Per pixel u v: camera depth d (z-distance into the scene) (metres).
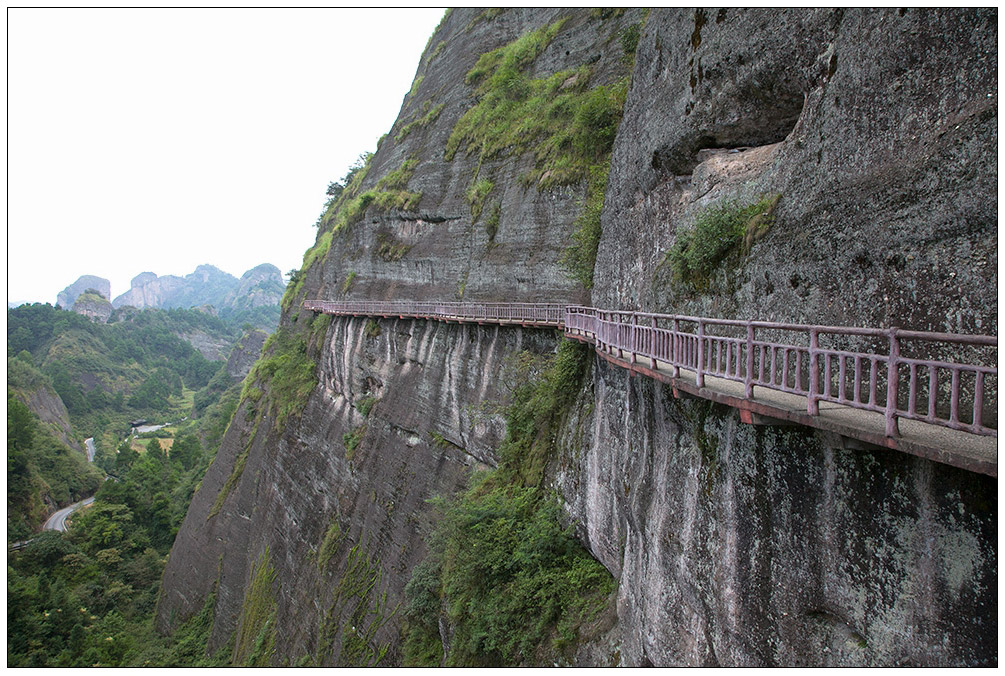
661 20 14.42
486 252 26.50
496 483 19.48
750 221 9.81
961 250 6.21
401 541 23.58
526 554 15.91
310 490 33.38
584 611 13.79
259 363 55.50
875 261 7.27
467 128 31.86
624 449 12.98
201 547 42.75
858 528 6.33
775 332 8.95
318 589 27.78
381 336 31.78
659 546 10.13
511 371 21.23
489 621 15.33
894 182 7.05
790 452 7.19
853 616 6.38
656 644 9.95
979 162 6.08
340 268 42.16
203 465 65.56
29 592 39.03
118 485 57.19
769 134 11.41
